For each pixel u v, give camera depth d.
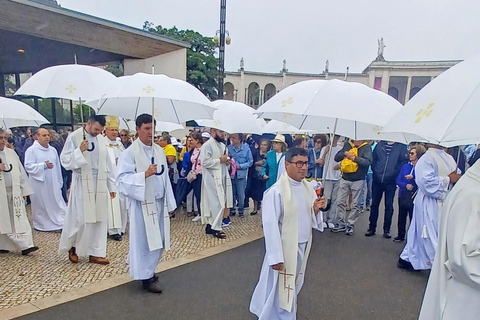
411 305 3.68
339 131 3.82
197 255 4.90
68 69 4.52
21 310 3.28
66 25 11.02
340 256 5.05
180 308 3.44
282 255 2.54
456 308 1.92
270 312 2.66
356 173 5.96
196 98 3.63
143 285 3.77
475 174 1.89
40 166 5.80
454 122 1.48
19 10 9.94
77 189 4.31
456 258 1.84
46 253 4.86
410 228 4.55
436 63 39.34
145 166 3.63
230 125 5.61
